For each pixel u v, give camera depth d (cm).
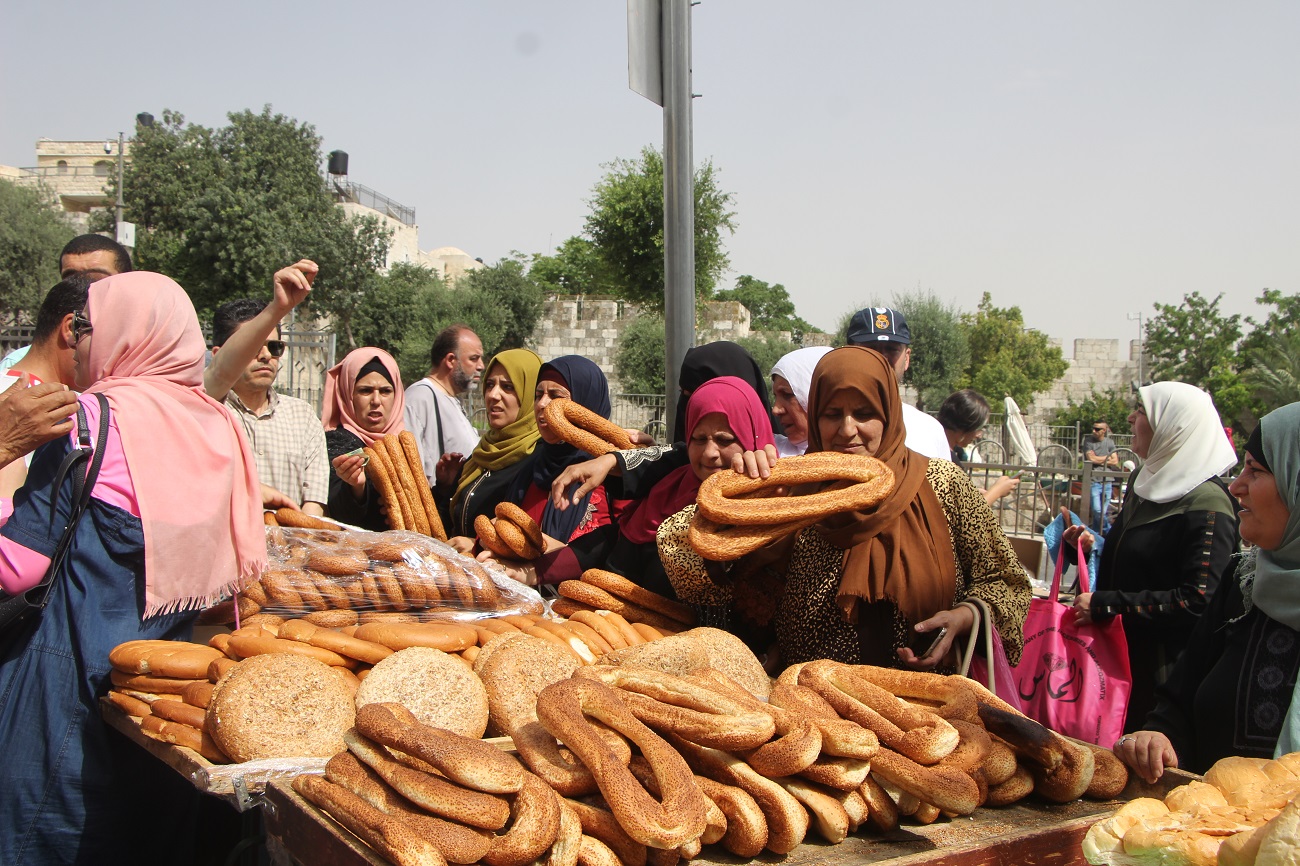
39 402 226
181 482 250
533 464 393
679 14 430
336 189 3912
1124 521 372
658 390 3192
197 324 271
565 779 163
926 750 171
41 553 233
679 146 429
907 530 247
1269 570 223
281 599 280
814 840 171
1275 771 160
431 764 151
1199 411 356
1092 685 319
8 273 2770
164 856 260
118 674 236
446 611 284
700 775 171
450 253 4962
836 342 2916
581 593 283
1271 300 3316
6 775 235
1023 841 166
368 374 491
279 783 175
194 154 2975
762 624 282
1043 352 3747
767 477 244
